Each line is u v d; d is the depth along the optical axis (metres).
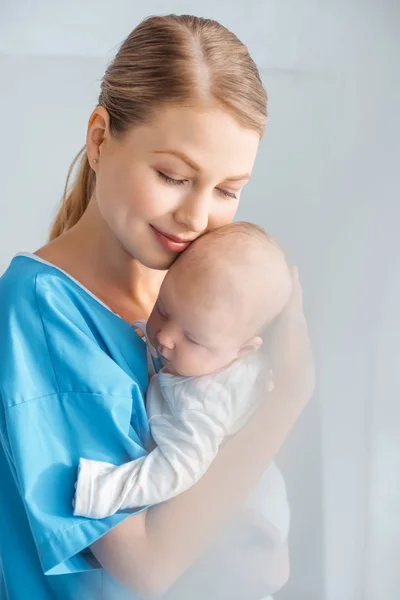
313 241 1.33
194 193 0.87
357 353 1.22
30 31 1.49
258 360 0.95
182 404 0.90
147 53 0.86
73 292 0.92
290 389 0.93
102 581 0.90
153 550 0.84
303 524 1.08
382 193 1.37
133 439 0.88
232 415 0.90
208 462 0.87
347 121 1.42
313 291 1.25
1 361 0.87
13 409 0.85
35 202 1.49
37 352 0.87
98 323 0.92
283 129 1.41
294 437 1.07
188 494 0.85
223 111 0.83
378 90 1.43
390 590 1.12
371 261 1.30
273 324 0.96
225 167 0.86
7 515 0.93
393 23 1.48
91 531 0.82
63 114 1.50
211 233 0.93
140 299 1.06
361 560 1.12
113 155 0.89
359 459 1.15
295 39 1.49
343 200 1.36
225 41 0.86
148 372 0.97
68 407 0.86
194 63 0.83
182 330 0.91
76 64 1.50
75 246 1.00
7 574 0.94
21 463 0.83
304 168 1.38
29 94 1.49
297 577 1.08
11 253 1.49
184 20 0.88
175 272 0.91
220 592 0.92
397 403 1.19
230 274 0.90
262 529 0.93
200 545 0.85
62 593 0.93
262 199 1.36
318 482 1.08
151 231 0.90
